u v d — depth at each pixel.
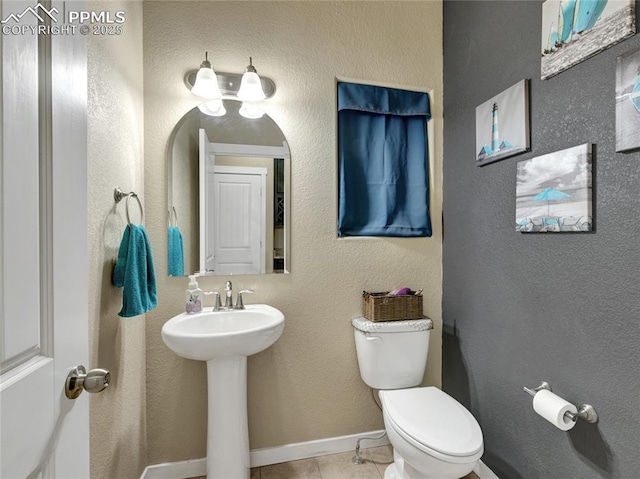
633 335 0.94
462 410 1.36
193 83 1.59
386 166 1.83
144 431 1.50
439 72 1.88
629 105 0.94
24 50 0.49
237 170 1.65
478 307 1.60
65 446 0.58
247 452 1.46
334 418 1.75
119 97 1.25
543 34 1.22
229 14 1.63
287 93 1.70
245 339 1.25
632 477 0.94
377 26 1.81
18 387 0.46
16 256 0.47
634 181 0.94
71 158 0.61
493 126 1.48
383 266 1.82
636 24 0.93
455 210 1.78
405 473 1.39
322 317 1.73
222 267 1.63
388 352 1.61
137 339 1.41
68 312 0.59
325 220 1.75
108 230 1.15
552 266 1.20
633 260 0.94
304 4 1.72
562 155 1.14
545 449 1.22
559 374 1.17
